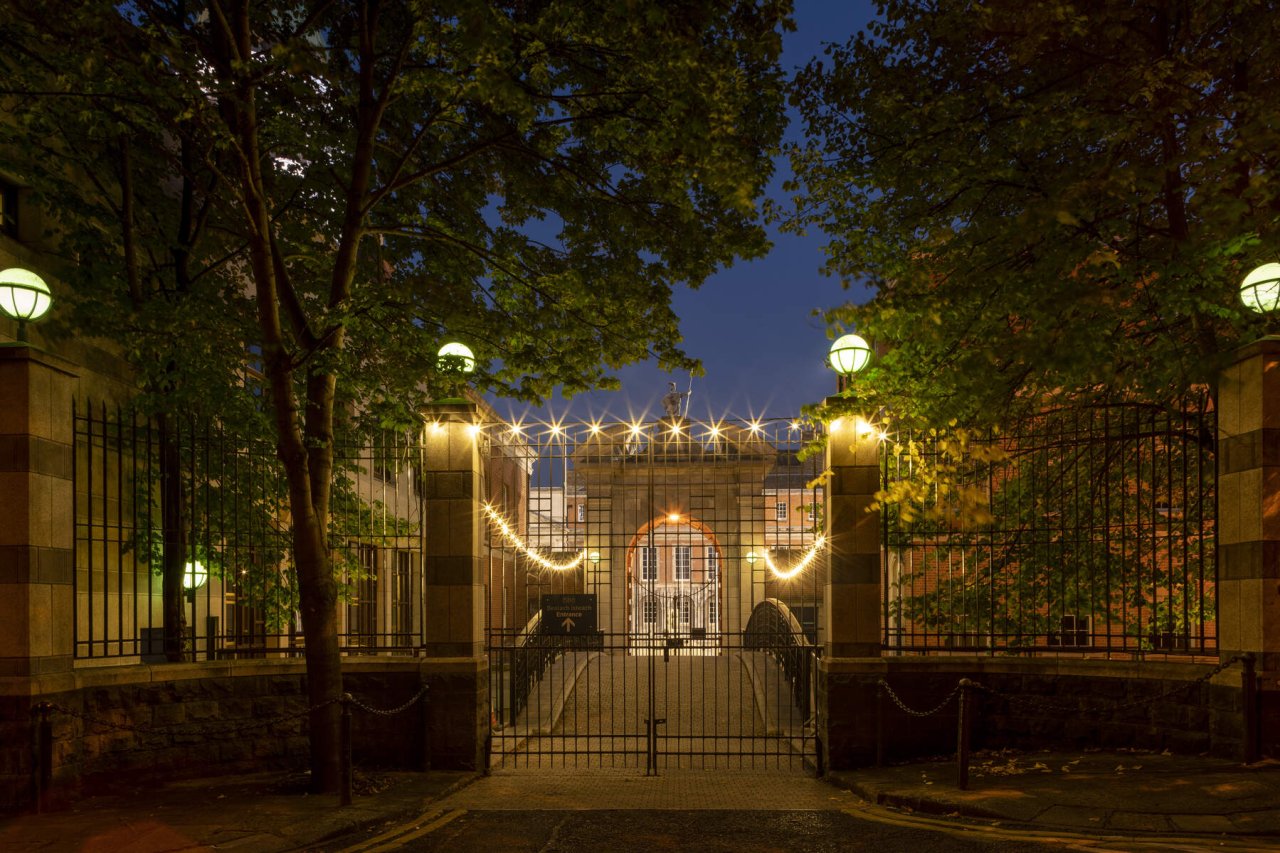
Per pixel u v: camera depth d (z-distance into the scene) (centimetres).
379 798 823
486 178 1274
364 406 1240
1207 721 808
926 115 996
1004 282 865
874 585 1003
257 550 1123
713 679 1783
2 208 1024
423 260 1332
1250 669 754
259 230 839
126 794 833
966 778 775
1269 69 924
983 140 1030
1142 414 1148
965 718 783
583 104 961
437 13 786
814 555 1186
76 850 617
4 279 775
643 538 2091
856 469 1012
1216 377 681
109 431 1122
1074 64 1030
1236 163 772
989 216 1066
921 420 950
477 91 753
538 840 673
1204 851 564
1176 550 1091
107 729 841
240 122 856
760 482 1566
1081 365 693
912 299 884
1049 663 952
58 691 779
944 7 1051
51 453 792
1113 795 693
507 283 1211
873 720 983
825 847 636
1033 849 590
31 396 771
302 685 1001
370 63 945
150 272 1103
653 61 777
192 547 1016
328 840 674
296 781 887
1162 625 1085
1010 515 1134
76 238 977
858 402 982
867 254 1023
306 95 978
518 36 856
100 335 1009
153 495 1132
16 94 832
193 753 916
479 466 1052
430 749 998
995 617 1087
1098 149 1042
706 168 824
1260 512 761
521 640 1714
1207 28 948
